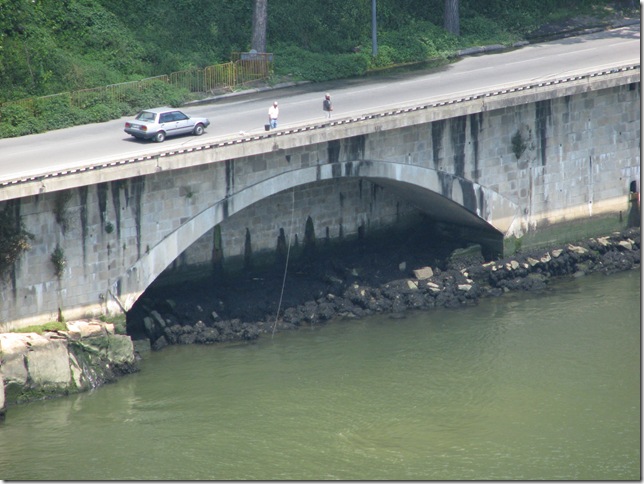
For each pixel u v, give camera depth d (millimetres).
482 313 119312
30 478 89000
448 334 114375
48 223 103125
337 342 113062
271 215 126500
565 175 131875
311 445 94188
